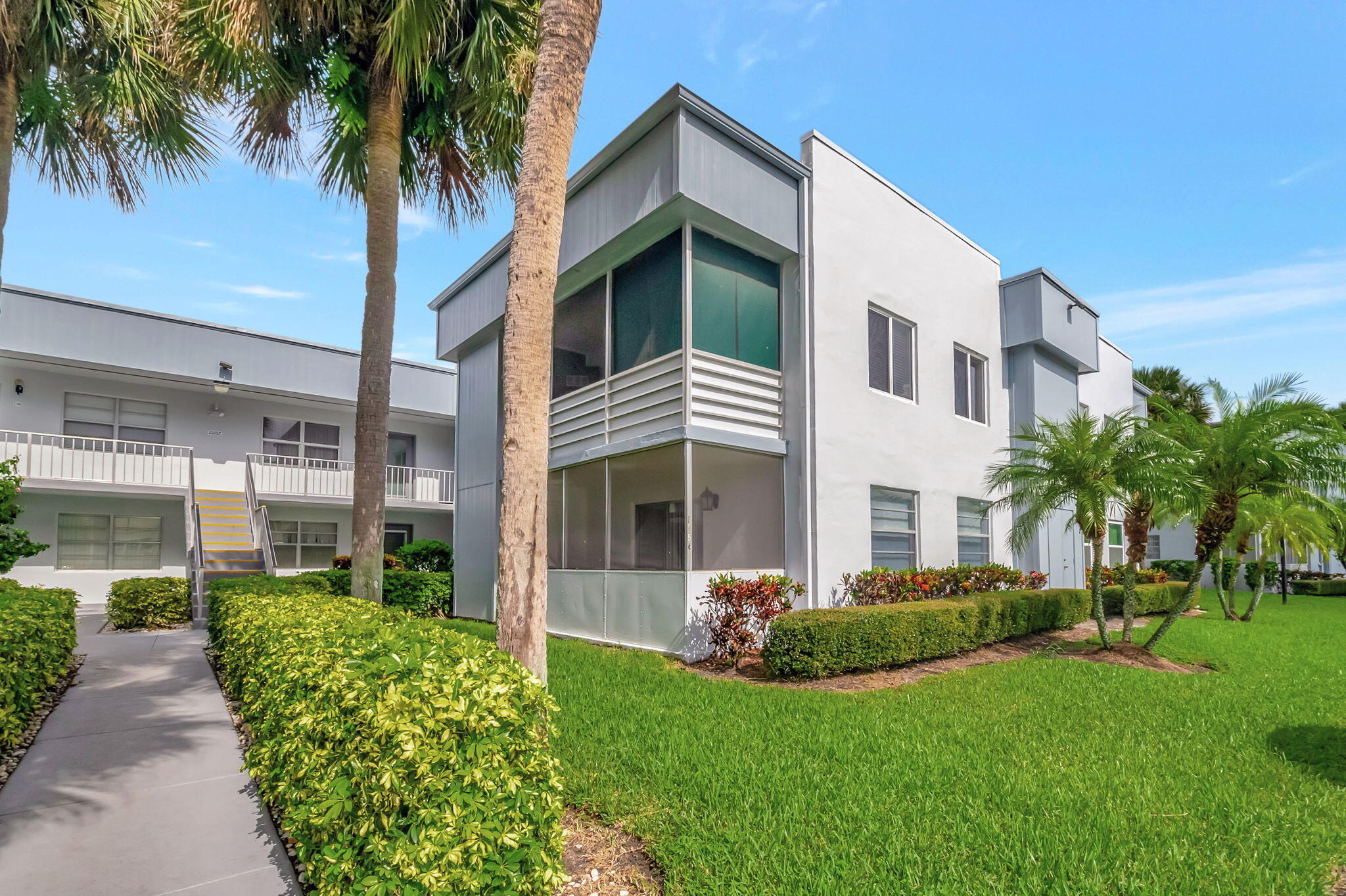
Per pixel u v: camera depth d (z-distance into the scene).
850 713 5.97
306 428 18.22
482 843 2.52
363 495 7.97
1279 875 3.33
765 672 7.94
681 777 4.33
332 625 4.82
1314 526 14.09
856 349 10.55
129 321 14.84
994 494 13.34
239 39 7.11
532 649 4.57
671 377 9.27
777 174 9.84
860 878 3.14
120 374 15.07
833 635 7.55
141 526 15.50
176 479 16.06
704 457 9.07
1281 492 9.37
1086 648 9.95
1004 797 4.15
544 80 5.07
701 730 5.32
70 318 14.16
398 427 19.92
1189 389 26.30
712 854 3.36
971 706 6.45
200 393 16.62
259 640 5.18
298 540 17.81
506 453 4.78
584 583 10.66
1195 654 9.62
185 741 5.32
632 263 10.30
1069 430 9.95
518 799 2.72
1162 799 4.23
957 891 3.04
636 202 9.30
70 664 7.81
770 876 3.17
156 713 6.07
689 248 9.19
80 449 14.94
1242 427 9.16
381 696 2.85
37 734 5.46
